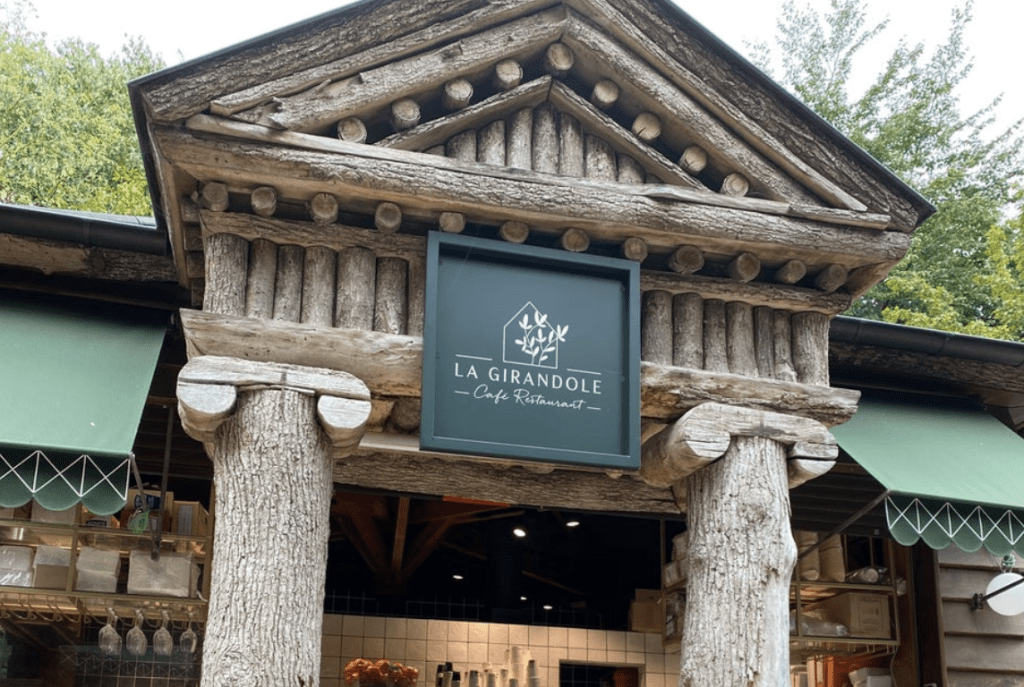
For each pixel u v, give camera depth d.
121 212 19.36
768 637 6.14
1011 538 7.31
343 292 6.23
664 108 6.52
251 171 5.85
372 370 6.08
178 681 8.73
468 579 14.85
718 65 6.58
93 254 7.41
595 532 12.93
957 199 20.22
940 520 7.23
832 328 8.35
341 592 13.95
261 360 5.94
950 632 8.98
